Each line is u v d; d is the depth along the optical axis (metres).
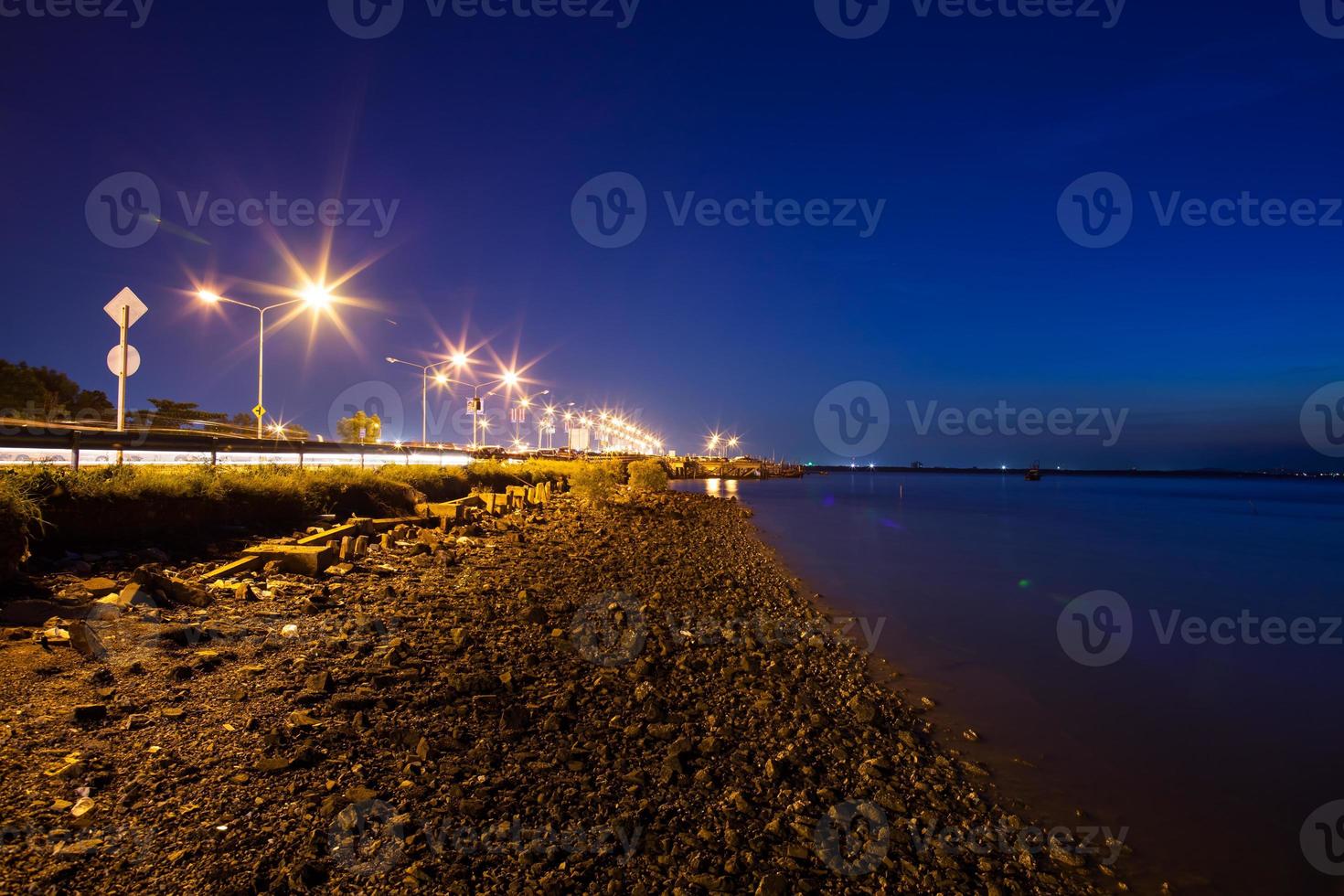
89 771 5.44
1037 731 10.57
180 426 67.00
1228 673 14.56
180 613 9.80
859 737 9.50
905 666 13.70
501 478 41.88
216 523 15.37
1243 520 66.25
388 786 5.98
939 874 6.29
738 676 11.35
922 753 9.27
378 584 13.83
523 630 11.85
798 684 11.52
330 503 20.44
